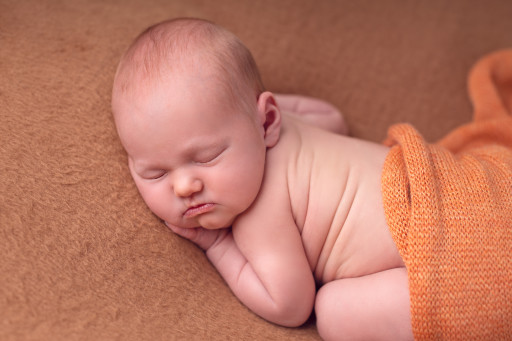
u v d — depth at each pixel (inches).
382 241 20.8
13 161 19.6
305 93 27.3
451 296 19.5
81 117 21.0
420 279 19.5
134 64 20.5
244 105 20.6
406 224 20.1
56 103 20.9
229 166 20.1
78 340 18.0
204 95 19.9
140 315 19.2
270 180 21.1
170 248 20.8
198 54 20.4
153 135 19.9
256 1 27.7
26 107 20.5
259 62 26.5
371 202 21.0
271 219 20.9
